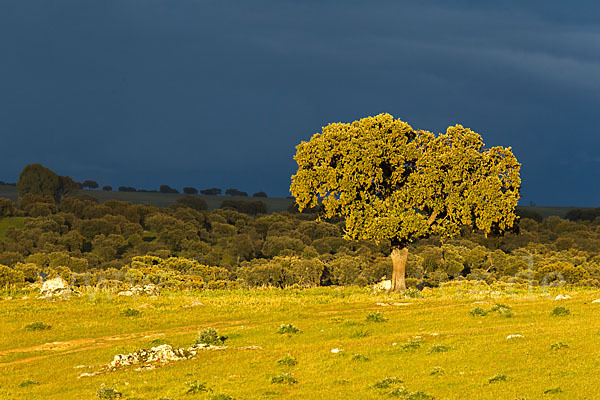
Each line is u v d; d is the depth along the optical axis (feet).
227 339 203.10
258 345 191.01
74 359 188.24
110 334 227.40
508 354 149.79
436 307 253.85
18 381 164.55
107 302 288.51
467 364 145.69
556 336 164.04
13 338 221.46
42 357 195.72
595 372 129.39
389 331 201.87
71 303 285.84
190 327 234.38
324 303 281.95
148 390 145.07
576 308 222.69
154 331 229.86
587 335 162.81
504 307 224.12
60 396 145.28
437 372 140.87
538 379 128.67
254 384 144.56
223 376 153.48
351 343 182.29
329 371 152.05
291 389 139.85
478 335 176.65
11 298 307.99
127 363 171.63
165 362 170.81
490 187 306.55
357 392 132.77
